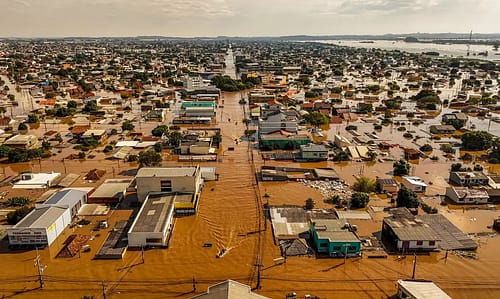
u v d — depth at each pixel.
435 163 69.69
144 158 65.38
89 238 43.56
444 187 58.62
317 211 49.91
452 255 40.81
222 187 58.41
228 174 63.94
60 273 37.62
